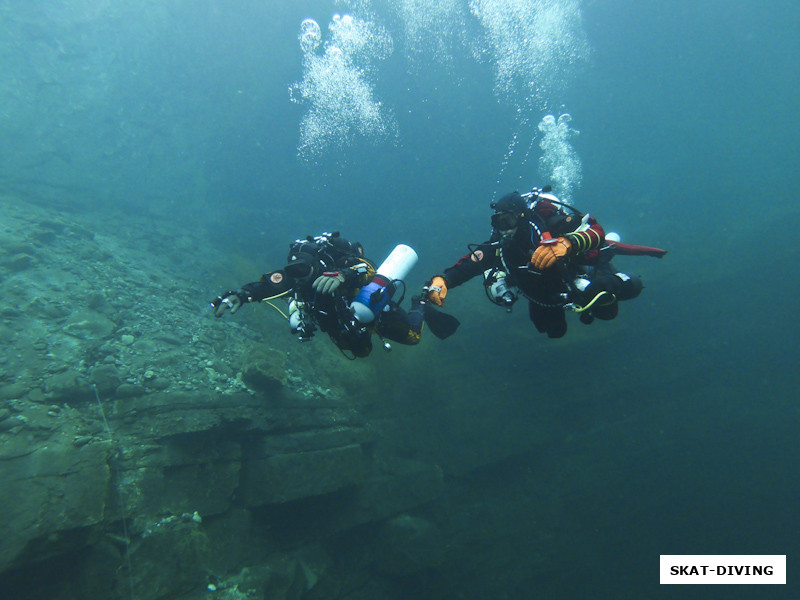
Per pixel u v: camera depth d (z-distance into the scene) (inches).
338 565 406.6
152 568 237.0
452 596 491.8
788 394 756.6
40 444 221.9
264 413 335.6
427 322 109.5
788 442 755.4
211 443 302.5
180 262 502.6
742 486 757.9
